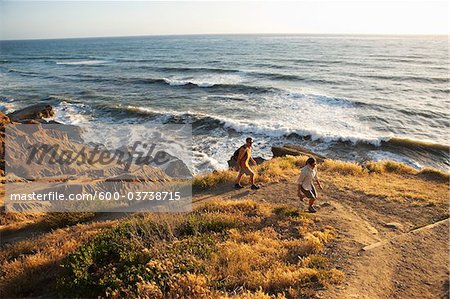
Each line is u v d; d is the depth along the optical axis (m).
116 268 6.08
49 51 156.50
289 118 31.22
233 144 24.91
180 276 5.46
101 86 52.75
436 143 23.33
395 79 51.62
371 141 23.92
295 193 11.29
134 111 34.62
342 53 98.44
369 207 9.77
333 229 7.97
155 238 7.46
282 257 6.56
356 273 5.80
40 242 8.59
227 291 5.41
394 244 6.82
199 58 94.56
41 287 6.14
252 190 11.91
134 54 119.88
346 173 13.78
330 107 34.88
